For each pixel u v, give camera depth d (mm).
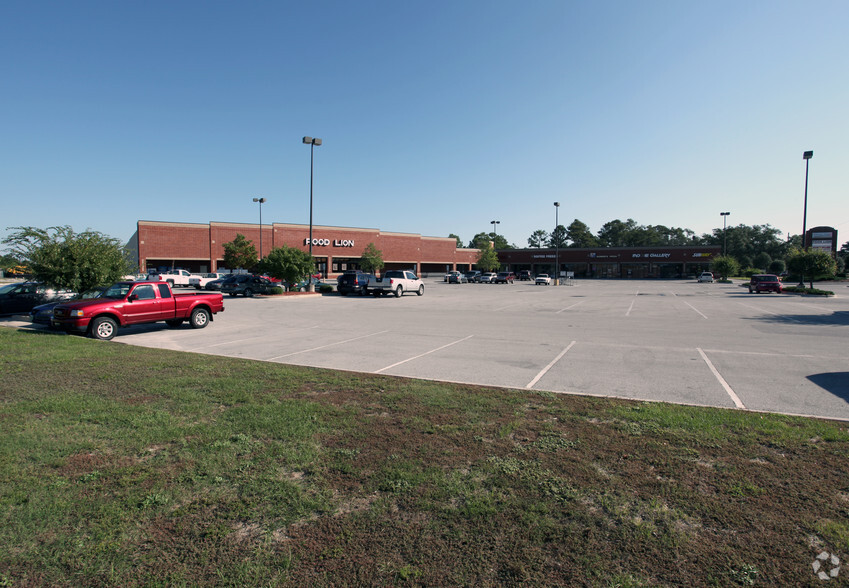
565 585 2771
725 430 5281
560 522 3428
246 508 3609
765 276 40438
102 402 6258
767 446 4824
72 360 9133
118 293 14250
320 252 70312
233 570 2895
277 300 28656
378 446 4801
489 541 3203
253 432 5172
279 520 3447
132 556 3029
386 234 78562
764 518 3477
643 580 2814
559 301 29250
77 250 17500
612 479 4098
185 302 15195
